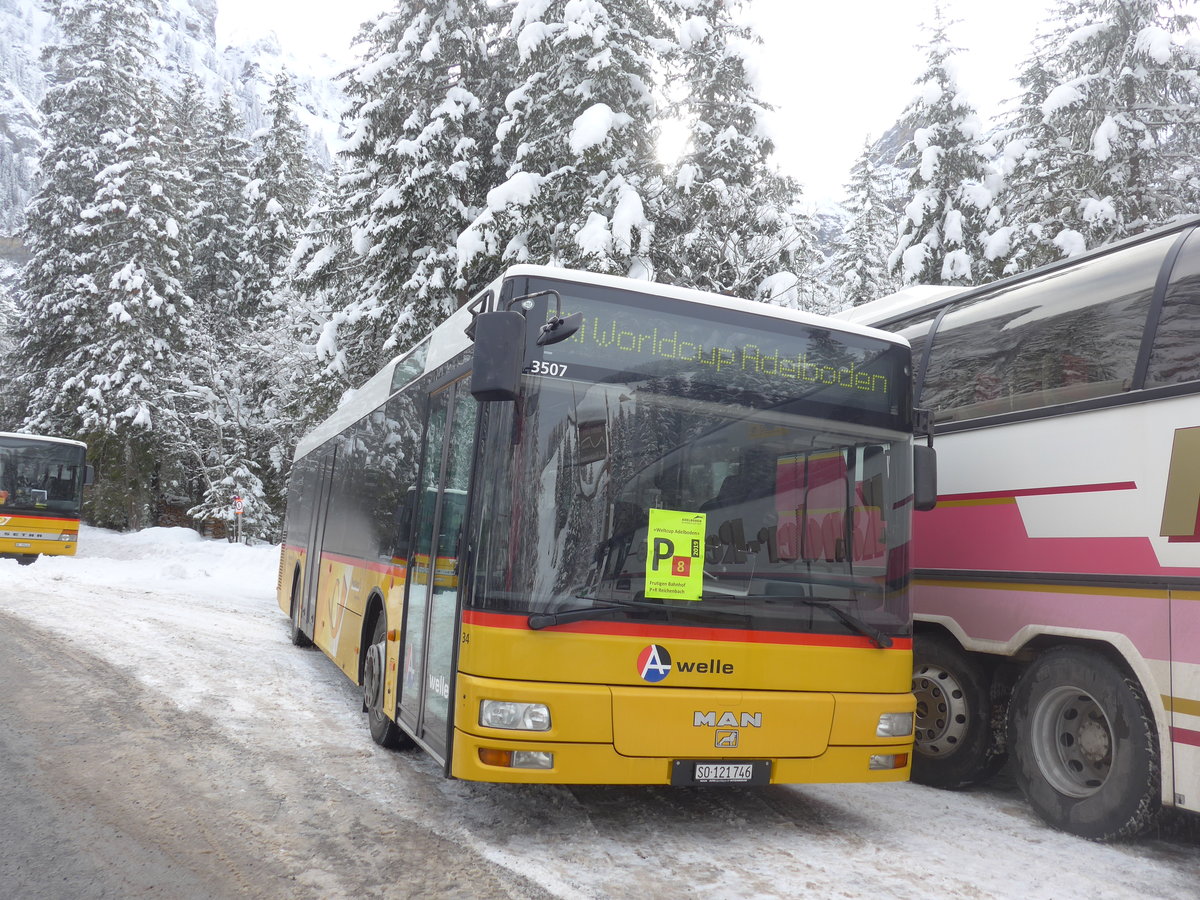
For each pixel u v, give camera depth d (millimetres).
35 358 38094
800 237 17812
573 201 16797
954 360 6957
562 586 4684
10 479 23656
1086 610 5492
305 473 13055
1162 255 5473
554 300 4973
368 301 19703
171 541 28688
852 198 37000
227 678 8898
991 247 21359
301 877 4176
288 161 36875
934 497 5562
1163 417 5188
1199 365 5051
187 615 13586
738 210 17531
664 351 5121
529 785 5918
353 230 20047
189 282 37375
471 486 4891
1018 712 5887
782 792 6223
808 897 4254
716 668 4844
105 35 37031
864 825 5543
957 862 4875
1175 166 20375
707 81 17641
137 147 33906
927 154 23188
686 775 4715
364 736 7051
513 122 17078
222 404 35094
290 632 12906
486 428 4863
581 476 4820
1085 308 5879
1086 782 5523
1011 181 21797
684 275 17094
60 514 24141
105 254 33344
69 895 3854
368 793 5535
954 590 6547
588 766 4566
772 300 16969
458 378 5629
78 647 9812
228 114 39469
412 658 5883
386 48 20219
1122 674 5258
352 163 20234
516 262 16734
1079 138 20047
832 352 5496
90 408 33250
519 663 4578
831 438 5398
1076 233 18859
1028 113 23250
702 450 5078
